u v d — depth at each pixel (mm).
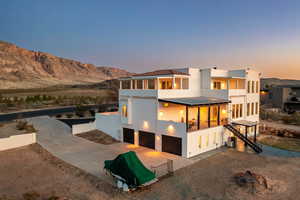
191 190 12906
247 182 13375
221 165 17250
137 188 13070
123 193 12430
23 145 20953
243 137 22766
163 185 13594
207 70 26594
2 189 12648
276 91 53781
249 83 28219
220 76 26266
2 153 18719
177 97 23812
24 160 17562
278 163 17766
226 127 23484
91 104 67562
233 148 22406
